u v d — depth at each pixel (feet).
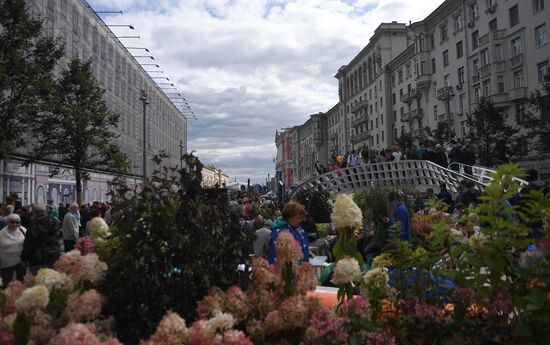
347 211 9.65
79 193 76.95
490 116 107.65
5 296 7.80
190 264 7.80
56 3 107.96
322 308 7.40
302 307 7.24
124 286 7.68
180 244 7.55
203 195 8.46
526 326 6.81
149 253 7.63
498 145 103.91
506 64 121.60
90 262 7.59
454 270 7.87
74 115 71.41
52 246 24.39
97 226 9.80
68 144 72.43
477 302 7.41
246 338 6.36
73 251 8.59
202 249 7.87
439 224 8.66
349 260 8.34
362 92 255.09
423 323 7.53
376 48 229.25
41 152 71.97
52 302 7.08
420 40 173.27
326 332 6.82
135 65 191.31
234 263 8.52
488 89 129.18
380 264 8.54
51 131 71.61
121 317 7.70
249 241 9.00
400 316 7.82
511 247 7.64
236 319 7.15
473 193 39.37
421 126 177.88
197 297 7.86
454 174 62.80
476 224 8.46
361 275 8.52
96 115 74.49
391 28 221.87
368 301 7.84
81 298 6.89
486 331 7.22
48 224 24.35
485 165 108.47
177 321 6.29
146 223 7.80
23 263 24.71
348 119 285.02
